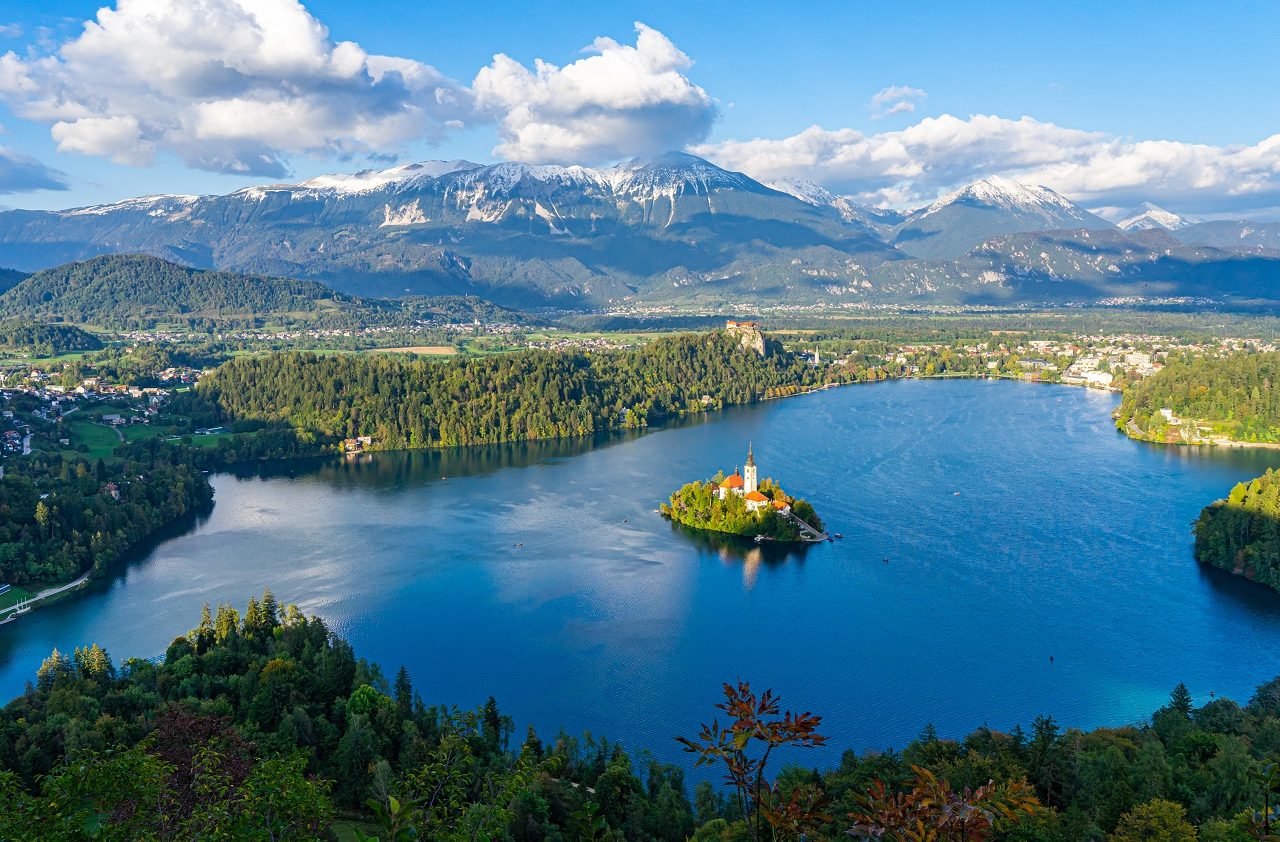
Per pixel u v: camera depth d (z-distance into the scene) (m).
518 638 192.88
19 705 138.75
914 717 159.00
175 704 132.00
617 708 163.50
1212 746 120.25
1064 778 115.31
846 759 129.00
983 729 136.75
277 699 139.88
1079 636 189.50
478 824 56.25
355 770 123.44
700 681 173.00
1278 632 189.88
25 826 51.56
